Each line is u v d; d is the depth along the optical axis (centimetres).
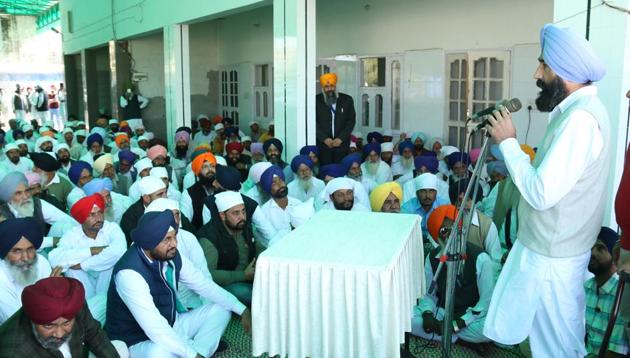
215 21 1058
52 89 1870
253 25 945
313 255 151
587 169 157
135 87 1031
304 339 149
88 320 210
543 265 165
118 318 246
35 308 182
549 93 163
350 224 184
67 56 1355
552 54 158
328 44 796
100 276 310
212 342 273
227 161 628
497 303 179
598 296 230
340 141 561
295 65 517
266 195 427
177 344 239
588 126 152
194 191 434
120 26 967
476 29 611
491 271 275
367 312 143
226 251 327
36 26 1933
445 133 656
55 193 484
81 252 303
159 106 1058
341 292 144
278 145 532
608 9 282
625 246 182
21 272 251
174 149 739
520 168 160
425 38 664
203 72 1064
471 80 621
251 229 349
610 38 282
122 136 723
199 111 1073
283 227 384
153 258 243
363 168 547
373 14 722
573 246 163
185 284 265
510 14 578
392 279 141
